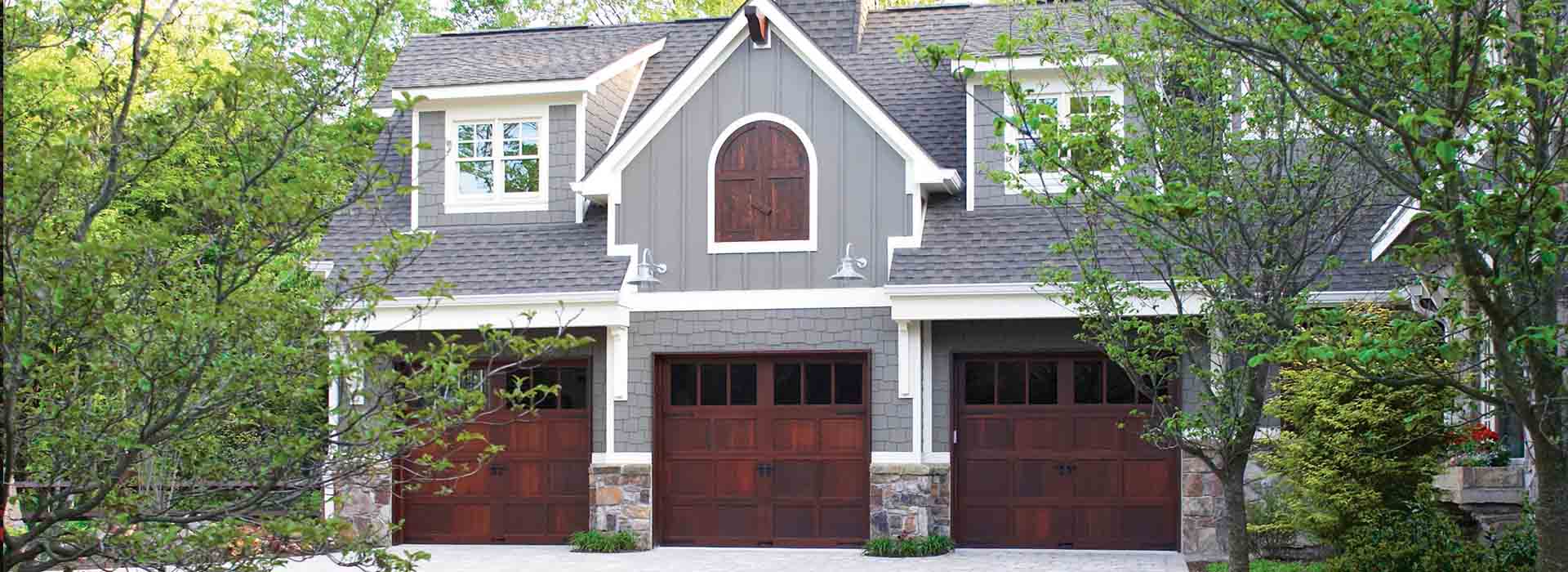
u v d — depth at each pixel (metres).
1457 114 6.86
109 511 7.10
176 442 7.09
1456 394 10.75
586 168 18.84
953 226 17.56
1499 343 7.24
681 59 20.95
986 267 16.66
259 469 7.57
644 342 17.80
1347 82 7.31
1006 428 17.38
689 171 17.89
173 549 6.83
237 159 7.32
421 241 7.18
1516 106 6.77
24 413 6.71
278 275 8.40
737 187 17.78
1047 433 17.27
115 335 6.58
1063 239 16.83
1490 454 13.52
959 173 18.23
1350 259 15.88
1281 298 10.30
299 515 7.45
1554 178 6.64
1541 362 7.24
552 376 18.38
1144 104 10.62
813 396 17.67
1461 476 13.08
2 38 6.28
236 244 6.93
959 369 17.48
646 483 17.55
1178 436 10.95
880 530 17.00
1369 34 7.15
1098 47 11.56
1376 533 12.53
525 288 17.52
